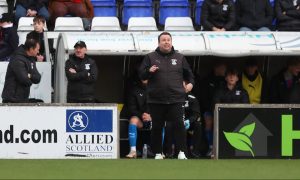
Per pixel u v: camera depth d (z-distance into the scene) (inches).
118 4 2783.0
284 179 1411.2
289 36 2284.7
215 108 1935.3
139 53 2202.3
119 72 2388.0
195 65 2388.0
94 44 2192.4
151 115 1936.5
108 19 2556.6
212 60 2399.1
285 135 1943.9
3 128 1940.2
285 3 2532.0
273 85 2314.2
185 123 2130.9
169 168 1617.9
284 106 1941.4
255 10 2524.6
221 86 2210.9
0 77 2240.4
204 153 2217.0
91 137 1945.1
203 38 2253.9
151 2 2763.3
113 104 1950.1
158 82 1910.7
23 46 2032.5
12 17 2568.9
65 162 1775.3
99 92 2385.6
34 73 2036.2
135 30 2472.9
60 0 2596.0
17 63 2009.1
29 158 1930.4
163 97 1913.1
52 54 2404.0
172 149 2101.4
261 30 2514.8
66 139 1943.9
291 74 2301.9
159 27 2736.2
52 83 2331.4
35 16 2417.6
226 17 2481.5
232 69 2190.0
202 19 2479.1
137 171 1549.0
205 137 2222.0
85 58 2102.6
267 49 2252.7
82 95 2092.8
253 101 2340.1
